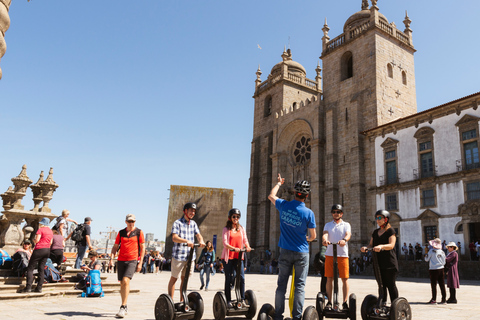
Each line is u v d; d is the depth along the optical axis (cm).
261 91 5534
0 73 515
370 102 3703
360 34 3966
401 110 3831
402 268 2606
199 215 3184
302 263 539
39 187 1666
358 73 3912
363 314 626
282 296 534
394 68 3916
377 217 693
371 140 3491
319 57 4453
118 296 1128
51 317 712
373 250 646
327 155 3931
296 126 4572
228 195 3278
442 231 2716
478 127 2619
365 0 4725
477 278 2208
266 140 5091
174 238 720
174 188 3212
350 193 3575
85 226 1365
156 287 1555
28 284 997
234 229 789
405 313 609
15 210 1481
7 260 1133
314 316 537
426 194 2892
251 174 5175
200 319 663
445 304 1037
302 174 4444
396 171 3180
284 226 554
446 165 2791
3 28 505
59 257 1183
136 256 781
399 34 4141
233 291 1409
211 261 1502
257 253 4684
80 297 1054
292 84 5225
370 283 1936
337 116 4009
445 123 2845
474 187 2577
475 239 2541
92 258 1170
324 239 755
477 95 2619
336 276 654
